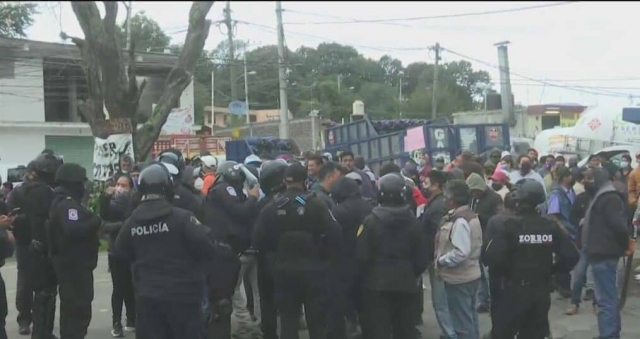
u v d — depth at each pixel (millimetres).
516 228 5789
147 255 5395
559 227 5883
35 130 29688
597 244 7070
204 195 7898
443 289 7242
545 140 26984
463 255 6312
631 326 8211
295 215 6203
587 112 23141
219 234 6938
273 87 48844
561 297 9758
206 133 35031
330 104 47750
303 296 6266
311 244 6223
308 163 9102
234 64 30688
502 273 5910
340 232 6312
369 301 6309
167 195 5578
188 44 15188
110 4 13766
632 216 9570
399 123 21109
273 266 6426
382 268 6219
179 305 5359
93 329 8422
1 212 7383
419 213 8703
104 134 14617
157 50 34188
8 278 12531
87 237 6734
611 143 21688
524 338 6012
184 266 5395
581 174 9320
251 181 7645
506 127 18719
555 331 8109
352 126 21188
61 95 30609
